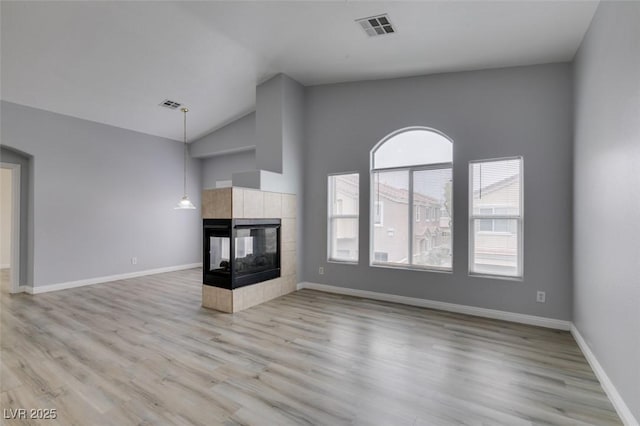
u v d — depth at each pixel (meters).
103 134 6.15
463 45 3.59
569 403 2.24
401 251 4.79
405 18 3.21
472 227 4.23
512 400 2.27
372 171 5.00
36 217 5.25
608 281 2.39
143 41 3.95
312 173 5.48
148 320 3.92
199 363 2.79
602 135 2.56
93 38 3.79
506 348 3.12
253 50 4.23
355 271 5.07
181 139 7.51
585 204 3.04
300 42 3.97
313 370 2.68
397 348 3.12
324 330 3.59
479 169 4.18
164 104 5.71
